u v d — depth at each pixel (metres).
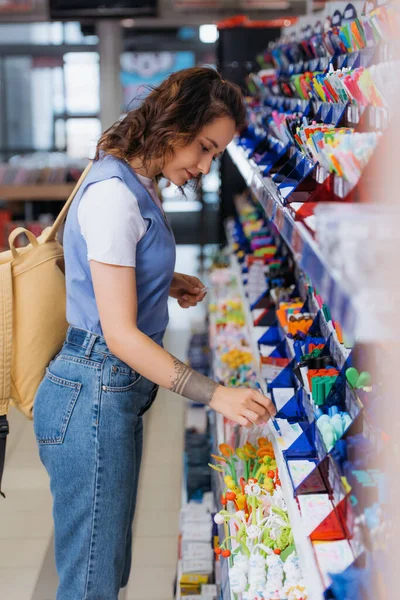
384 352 1.33
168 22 8.68
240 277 3.97
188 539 2.88
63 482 1.93
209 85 1.82
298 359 2.16
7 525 3.51
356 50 2.05
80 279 1.91
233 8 8.34
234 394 1.77
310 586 1.26
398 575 1.16
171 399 5.18
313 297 2.54
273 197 1.88
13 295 2.06
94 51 12.36
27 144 13.53
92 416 1.89
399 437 1.21
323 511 1.46
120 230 1.77
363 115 1.56
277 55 3.70
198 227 12.12
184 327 6.91
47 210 9.33
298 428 1.83
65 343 1.98
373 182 1.24
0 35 12.62
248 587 1.71
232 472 2.24
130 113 1.88
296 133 2.11
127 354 1.78
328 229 1.12
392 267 1.03
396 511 1.18
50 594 2.97
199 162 1.88
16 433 4.63
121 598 2.99
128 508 1.98
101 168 1.85
